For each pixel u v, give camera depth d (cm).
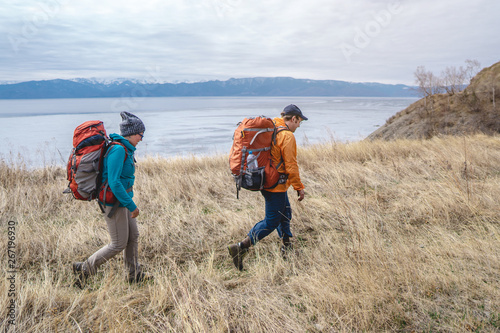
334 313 220
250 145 293
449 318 210
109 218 272
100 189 261
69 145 4594
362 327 205
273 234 382
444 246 305
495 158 681
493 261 271
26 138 6825
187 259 339
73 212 489
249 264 321
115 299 248
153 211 489
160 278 284
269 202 310
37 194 543
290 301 245
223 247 363
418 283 248
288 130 304
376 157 791
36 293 252
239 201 519
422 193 476
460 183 492
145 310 242
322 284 254
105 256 280
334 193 513
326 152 868
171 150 3878
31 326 218
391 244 325
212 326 213
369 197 491
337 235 368
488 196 427
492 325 199
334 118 14200
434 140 996
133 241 293
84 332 216
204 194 561
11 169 693
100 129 264
